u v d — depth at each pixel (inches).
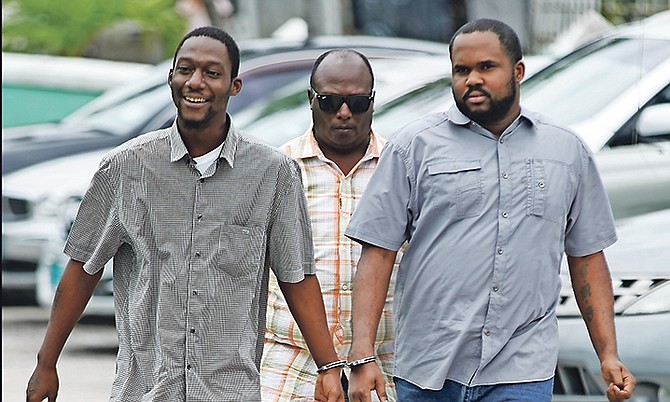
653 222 753.0
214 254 492.7
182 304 490.9
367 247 550.6
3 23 1870.1
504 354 530.9
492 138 539.5
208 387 489.7
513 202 533.0
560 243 541.3
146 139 500.7
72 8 1865.2
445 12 1995.6
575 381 708.0
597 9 1578.5
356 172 585.6
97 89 1537.9
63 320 514.3
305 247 516.4
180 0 1936.5
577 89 880.3
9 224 1104.8
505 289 530.3
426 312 538.0
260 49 1310.3
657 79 858.8
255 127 1045.8
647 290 704.4
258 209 498.9
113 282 510.6
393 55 1336.1
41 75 1528.1
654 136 840.9
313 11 2038.6
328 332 526.0
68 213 1074.1
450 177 534.9
